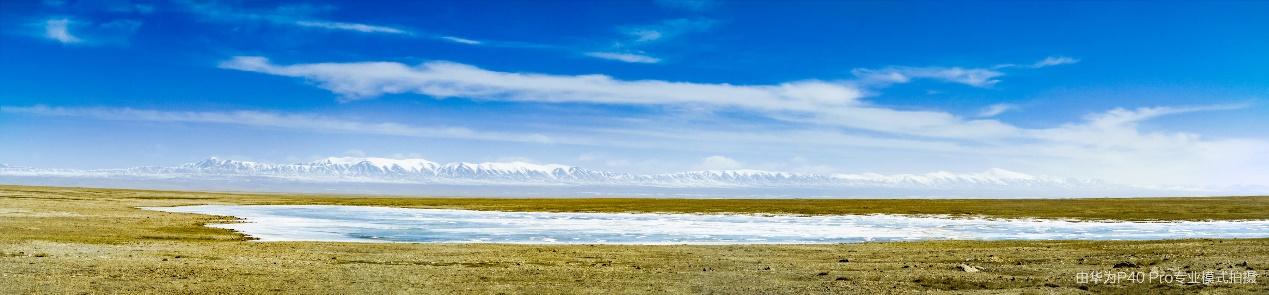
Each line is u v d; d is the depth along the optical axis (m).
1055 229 63.53
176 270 26.59
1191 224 70.19
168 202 111.12
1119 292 23.09
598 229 61.88
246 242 42.53
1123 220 75.44
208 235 49.12
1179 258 32.41
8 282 23.17
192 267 27.50
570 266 29.81
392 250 37.38
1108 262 31.22
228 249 36.53
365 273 26.66
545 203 125.00
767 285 24.53
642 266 30.12
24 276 24.39
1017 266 29.72
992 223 70.94
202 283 23.88
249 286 23.47
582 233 57.62
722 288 23.89
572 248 39.66
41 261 28.28
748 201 141.00
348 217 78.62
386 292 22.75
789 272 27.94
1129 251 37.06
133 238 44.44
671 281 25.38
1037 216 81.88
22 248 33.81
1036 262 31.69
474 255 34.88
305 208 101.00
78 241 40.41
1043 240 47.62
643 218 79.12
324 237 51.88
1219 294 22.56
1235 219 76.88
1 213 63.97
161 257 31.30
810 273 27.58
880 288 23.84
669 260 33.00
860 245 42.66
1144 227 66.19
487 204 119.38
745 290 23.52
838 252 37.31
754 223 70.56
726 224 68.94
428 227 63.06
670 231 60.03
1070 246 41.44
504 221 72.56
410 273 26.77
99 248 35.25
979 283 24.73
